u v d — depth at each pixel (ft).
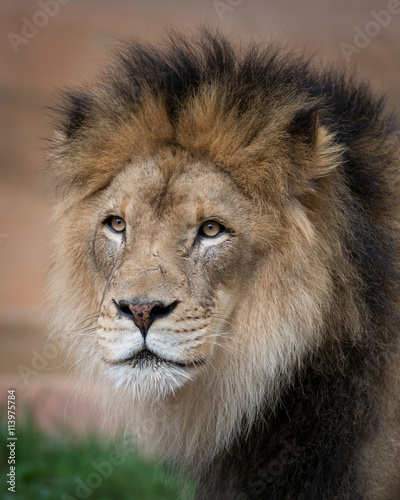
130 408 23.71
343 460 21.53
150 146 22.76
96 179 23.54
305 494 21.95
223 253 21.54
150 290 20.31
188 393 22.52
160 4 99.91
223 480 23.80
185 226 21.52
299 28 90.48
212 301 21.31
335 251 21.80
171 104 22.62
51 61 92.27
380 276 21.76
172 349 20.39
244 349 21.95
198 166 22.09
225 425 22.34
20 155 84.84
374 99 25.86
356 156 22.61
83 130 23.94
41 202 79.66
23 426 38.17
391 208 22.62
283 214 21.86
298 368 21.70
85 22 96.63
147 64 23.59
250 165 21.90
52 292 24.79
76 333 24.14
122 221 22.58
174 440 23.48
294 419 22.15
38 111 88.02
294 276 21.58
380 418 21.36
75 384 24.68
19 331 52.95
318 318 21.27
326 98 23.22
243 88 22.39
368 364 21.47
